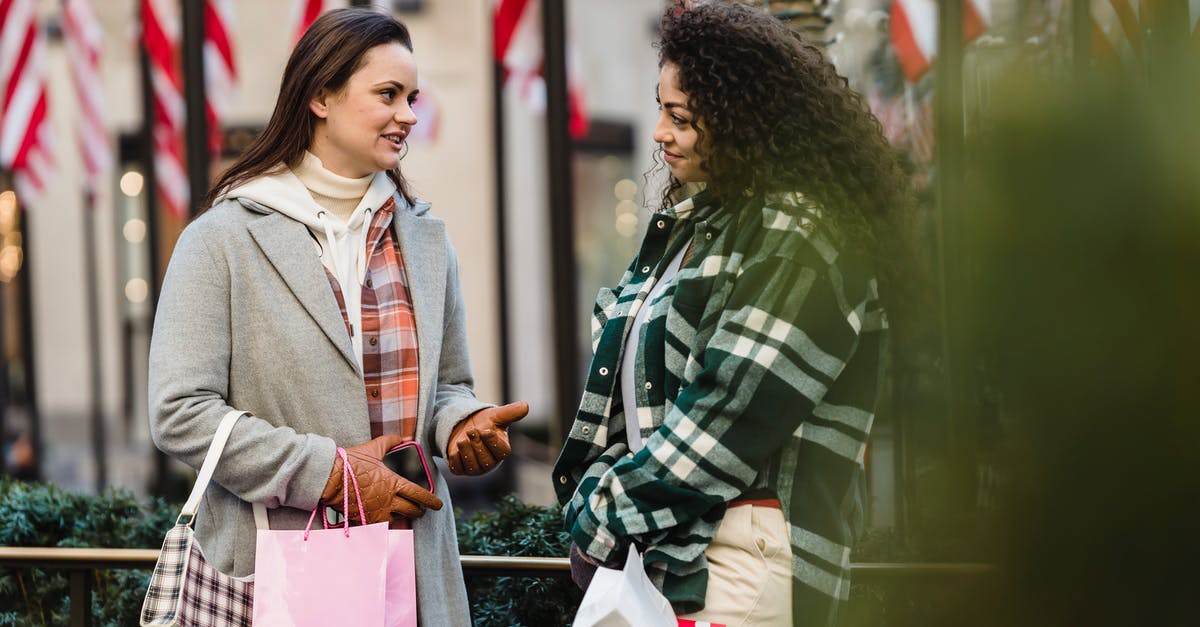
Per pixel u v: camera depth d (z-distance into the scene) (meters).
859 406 2.40
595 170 14.91
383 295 2.72
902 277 2.39
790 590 2.34
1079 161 0.83
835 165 2.43
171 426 2.46
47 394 17.19
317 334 2.59
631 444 2.53
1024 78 0.87
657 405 2.44
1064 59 0.93
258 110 13.99
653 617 2.19
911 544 2.79
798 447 2.37
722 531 2.34
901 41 6.39
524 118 13.84
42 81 10.06
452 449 2.71
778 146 2.41
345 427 2.59
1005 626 0.88
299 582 2.39
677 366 2.40
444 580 2.75
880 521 4.66
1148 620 0.84
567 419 6.59
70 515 4.34
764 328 2.25
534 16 9.36
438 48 13.56
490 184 13.63
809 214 2.32
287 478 2.46
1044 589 0.87
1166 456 0.82
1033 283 0.84
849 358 2.30
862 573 2.85
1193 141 0.82
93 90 11.55
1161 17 1.04
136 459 14.88
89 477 13.44
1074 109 0.83
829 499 2.38
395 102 2.71
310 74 2.67
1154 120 0.83
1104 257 0.82
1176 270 0.81
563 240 6.45
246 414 2.52
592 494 2.31
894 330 2.39
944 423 0.97
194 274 2.57
